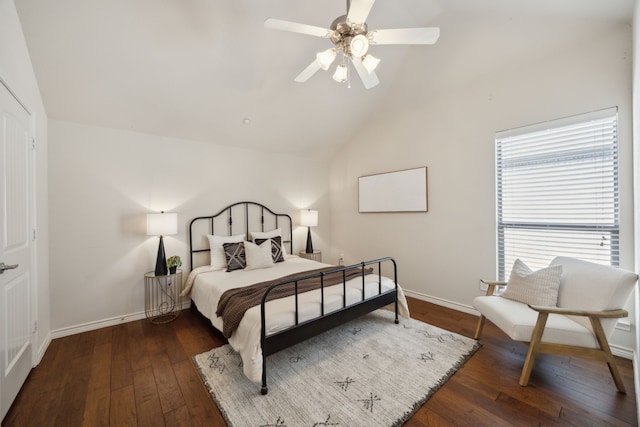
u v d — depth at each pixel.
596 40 2.19
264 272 3.07
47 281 2.44
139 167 3.04
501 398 1.69
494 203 2.85
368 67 1.84
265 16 2.32
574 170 2.36
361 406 1.62
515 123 2.67
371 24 2.64
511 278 2.35
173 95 2.77
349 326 2.73
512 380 1.87
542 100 2.49
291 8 2.32
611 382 1.83
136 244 3.01
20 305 1.80
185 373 1.98
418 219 3.57
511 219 2.77
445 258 3.29
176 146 3.31
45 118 2.44
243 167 3.90
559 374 1.93
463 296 3.13
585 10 2.02
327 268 3.24
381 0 2.43
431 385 1.80
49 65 2.18
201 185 3.50
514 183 2.74
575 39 2.26
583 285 1.97
